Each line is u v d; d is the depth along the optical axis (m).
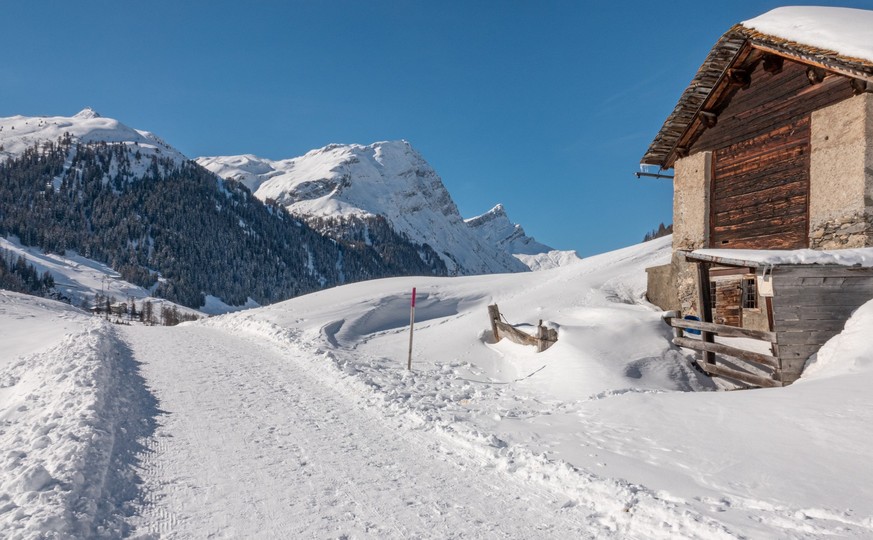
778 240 14.46
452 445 7.30
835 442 5.94
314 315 23.27
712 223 17.03
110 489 5.45
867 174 12.08
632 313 16.11
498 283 28.64
